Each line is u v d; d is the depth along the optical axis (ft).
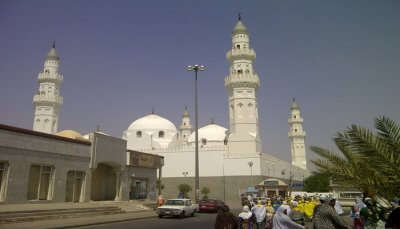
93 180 117.60
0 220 63.67
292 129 338.34
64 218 77.36
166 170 236.63
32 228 59.21
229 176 220.43
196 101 114.32
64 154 98.99
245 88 231.91
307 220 71.67
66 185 99.86
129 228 65.57
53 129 251.60
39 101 247.50
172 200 96.22
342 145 29.63
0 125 80.12
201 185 225.15
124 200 125.70
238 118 230.07
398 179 24.97
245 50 234.58
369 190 26.84
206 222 79.10
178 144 275.18
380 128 25.72
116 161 121.80
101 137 114.42
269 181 156.35
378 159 25.27
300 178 309.42
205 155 229.25
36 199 89.56
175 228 66.85
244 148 224.94
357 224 46.47
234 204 172.55
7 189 80.84
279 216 37.42
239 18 247.09
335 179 29.63
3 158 80.38
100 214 89.92
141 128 289.53
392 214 25.08
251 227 53.01
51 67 257.14
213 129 274.77
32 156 88.33
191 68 116.26
